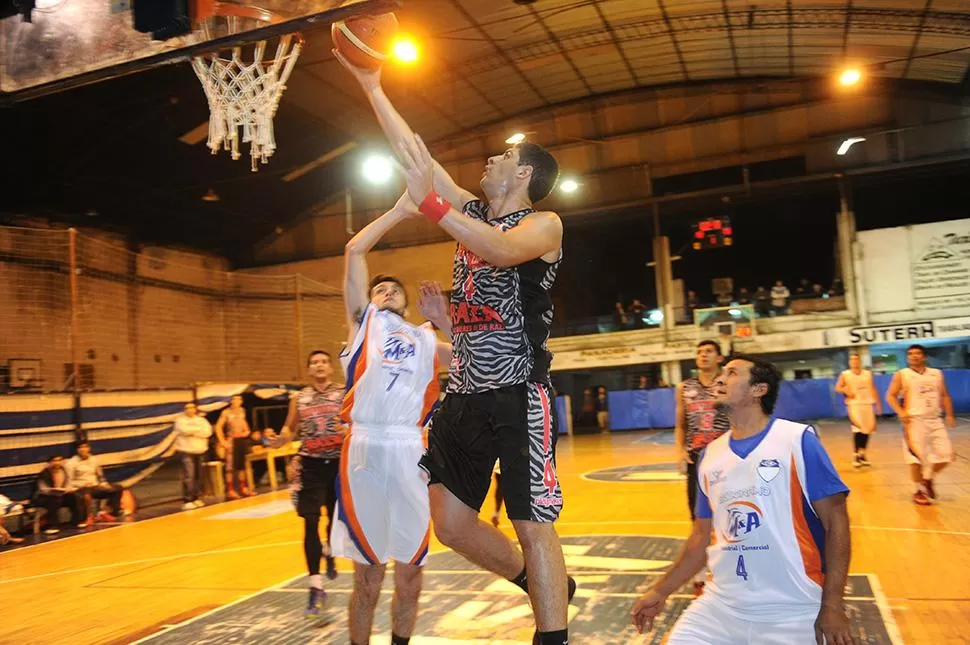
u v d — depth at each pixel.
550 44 22.94
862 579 5.68
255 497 14.47
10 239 19.12
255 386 16.33
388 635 4.90
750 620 2.85
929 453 8.84
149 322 23.61
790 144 26.80
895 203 29.11
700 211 29.05
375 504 3.76
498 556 3.11
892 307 25.30
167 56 4.17
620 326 28.34
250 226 28.27
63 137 18.69
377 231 4.09
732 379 3.04
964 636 4.34
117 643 5.07
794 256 32.47
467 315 2.87
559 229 2.78
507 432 2.79
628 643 4.47
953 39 21.55
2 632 5.58
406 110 26.02
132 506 12.98
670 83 27.61
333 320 28.12
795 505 2.85
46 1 4.46
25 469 11.71
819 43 23.14
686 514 8.99
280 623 5.29
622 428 27.48
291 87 21.59
